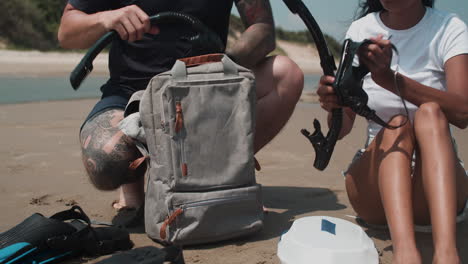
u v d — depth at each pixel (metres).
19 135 4.68
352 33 2.29
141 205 2.23
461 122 1.90
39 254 1.74
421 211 1.95
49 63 19.22
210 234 1.95
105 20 2.13
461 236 2.12
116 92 2.38
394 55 2.13
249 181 2.02
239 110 1.98
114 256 1.64
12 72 14.30
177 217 1.91
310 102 8.64
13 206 2.52
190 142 1.91
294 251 1.58
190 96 1.91
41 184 2.97
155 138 1.95
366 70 1.77
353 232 1.61
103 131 2.18
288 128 5.43
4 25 24.17
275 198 2.73
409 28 2.10
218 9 2.42
